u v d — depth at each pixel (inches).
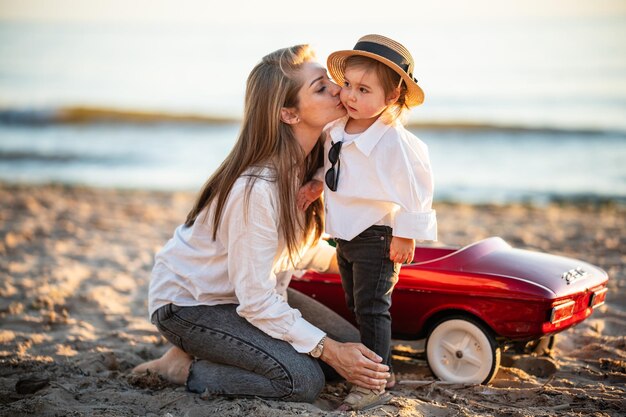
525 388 122.6
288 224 113.5
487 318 119.1
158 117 816.3
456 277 121.6
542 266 126.6
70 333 158.7
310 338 112.7
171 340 123.0
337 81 120.1
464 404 114.4
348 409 111.7
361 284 114.2
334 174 112.3
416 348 150.2
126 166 568.1
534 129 662.5
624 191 427.2
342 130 114.3
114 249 251.4
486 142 634.2
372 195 110.0
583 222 303.6
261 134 112.4
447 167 530.9
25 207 337.1
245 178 110.7
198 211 118.2
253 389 114.2
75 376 129.3
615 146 592.1
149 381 125.5
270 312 112.1
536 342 139.1
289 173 113.0
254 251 110.1
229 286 117.9
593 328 157.0
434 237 110.7
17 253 240.5
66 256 239.0
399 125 111.7
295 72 111.8
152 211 336.5
